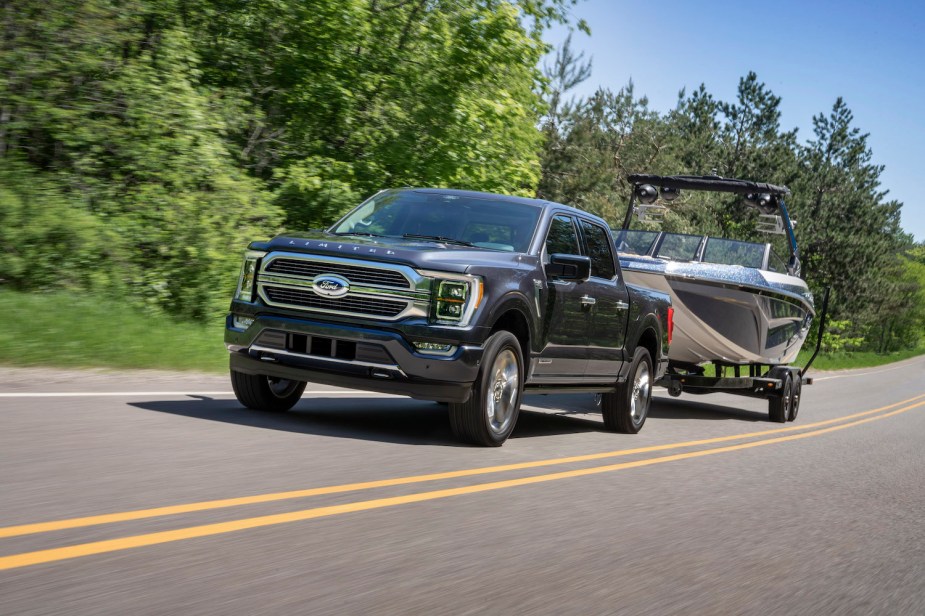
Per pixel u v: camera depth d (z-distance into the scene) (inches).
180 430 263.0
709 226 1743.4
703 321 541.6
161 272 532.1
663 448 362.3
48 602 123.2
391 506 203.6
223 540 162.2
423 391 283.0
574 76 1349.7
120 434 247.4
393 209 343.9
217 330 522.6
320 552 162.1
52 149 555.8
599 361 369.1
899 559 210.1
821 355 2488.9
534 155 791.7
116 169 562.3
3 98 518.3
